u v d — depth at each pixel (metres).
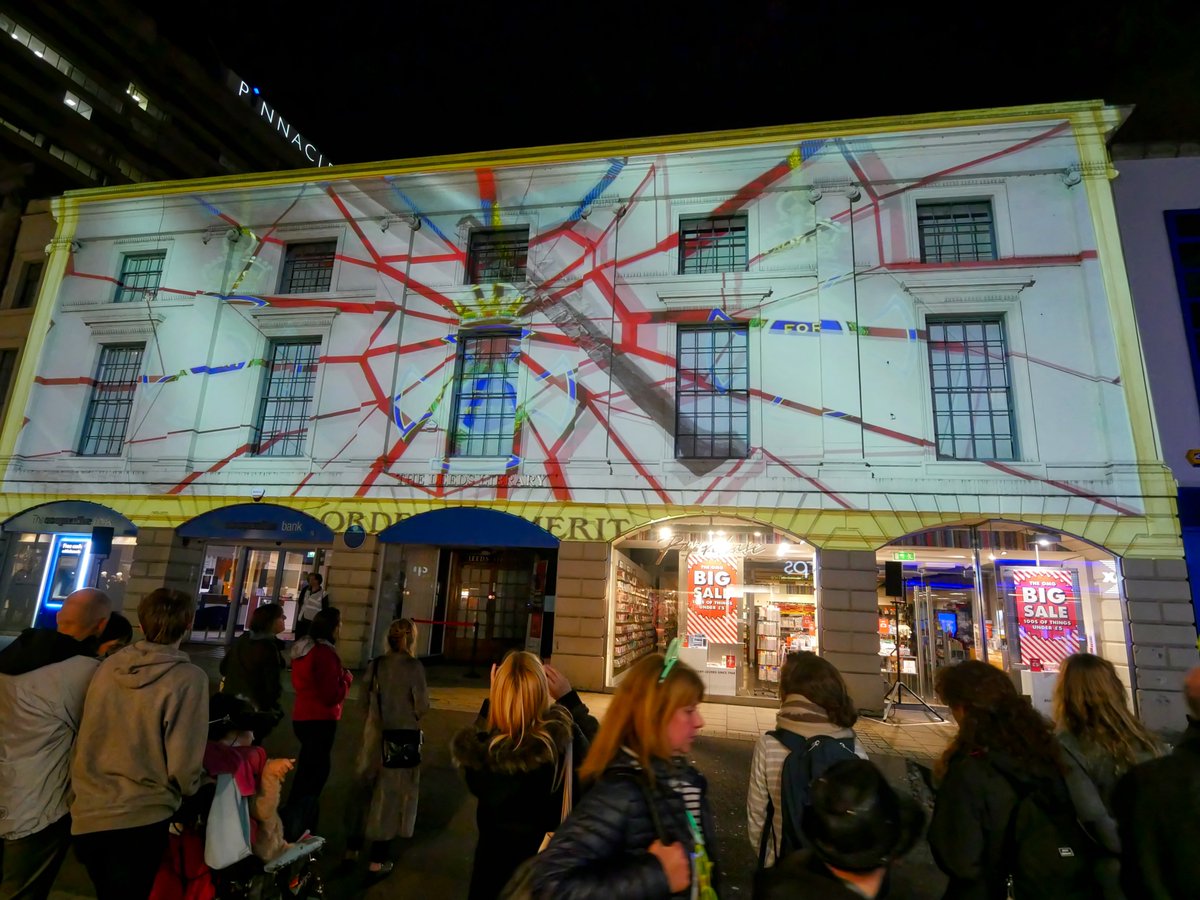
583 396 12.99
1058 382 11.48
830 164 13.09
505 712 2.92
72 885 4.32
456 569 15.93
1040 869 2.44
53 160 43.94
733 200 13.38
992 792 2.54
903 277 12.34
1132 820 2.42
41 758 3.12
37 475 14.75
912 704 12.10
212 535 13.70
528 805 2.83
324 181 15.19
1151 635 10.15
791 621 12.10
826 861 1.73
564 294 13.57
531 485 12.72
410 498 13.16
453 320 13.98
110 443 15.01
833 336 12.34
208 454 14.27
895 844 1.69
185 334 15.02
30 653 3.24
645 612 15.24
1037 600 11.10
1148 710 9.90
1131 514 10.66
